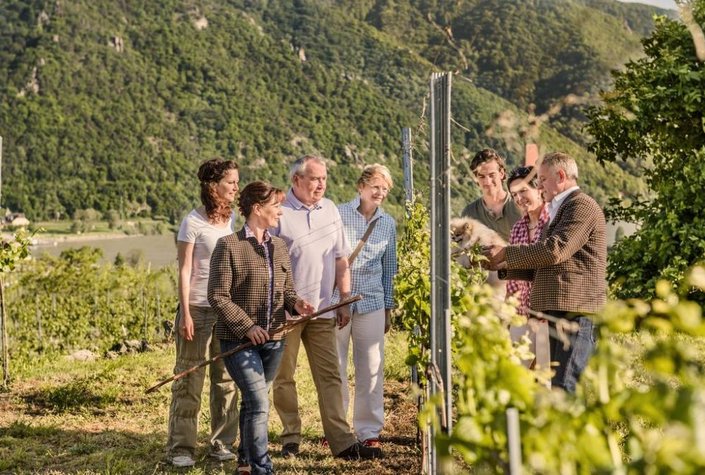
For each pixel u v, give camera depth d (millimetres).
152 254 56500
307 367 9797
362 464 5777
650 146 11070
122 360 10164
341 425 5938
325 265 5891
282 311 5203
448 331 3676
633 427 1797
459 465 4523
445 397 3678
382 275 6430
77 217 76875
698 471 1474
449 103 3756
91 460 6051
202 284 5691
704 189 10891
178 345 5789
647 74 10570
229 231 5773
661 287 1922
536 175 5410
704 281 1892
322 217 5918
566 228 4836
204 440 6543
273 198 5141
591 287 4891
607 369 1986
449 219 3725
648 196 11547
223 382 5918
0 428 7062
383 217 6387
